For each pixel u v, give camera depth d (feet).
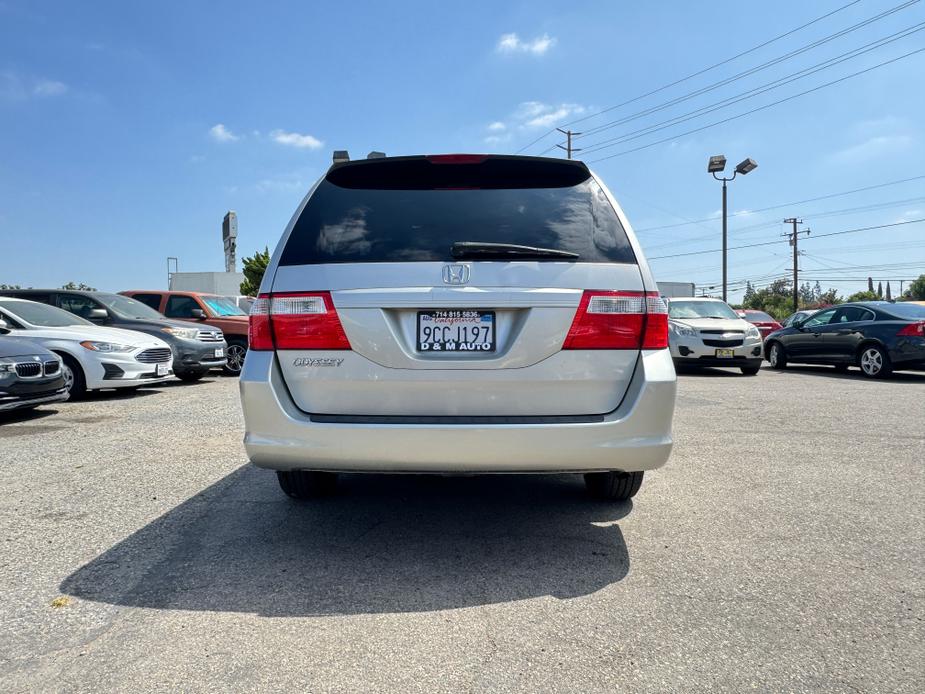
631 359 9.17
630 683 6.43
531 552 9.88
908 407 24.52
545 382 8.98
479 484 13.87
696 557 9.69
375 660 6.84
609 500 12.54
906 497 12.76
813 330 40.96
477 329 9.01
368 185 9.98
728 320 41.16
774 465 15.31
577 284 9.07
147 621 7.68
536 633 7.41
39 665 6.74
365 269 9.11
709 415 22.61
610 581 8.83
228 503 12.34
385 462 8.94
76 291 35.83
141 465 15.33
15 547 10.04
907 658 6.89
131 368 27.84
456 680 6.48
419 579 8.87
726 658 6.89
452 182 9.91
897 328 35.40
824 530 10.87
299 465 9.24
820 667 6.72
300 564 9.39
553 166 10.14
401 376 8.95
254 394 9.15
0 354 20.77
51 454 16.48
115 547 10.05
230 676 6.53
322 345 9.08
